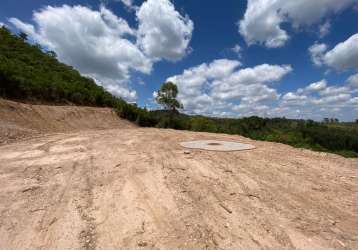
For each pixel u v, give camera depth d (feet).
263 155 21.97
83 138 29.25
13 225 9.54
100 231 9.21
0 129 27.99
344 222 10.09
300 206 11.45
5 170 15.85
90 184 13.73
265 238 8.79
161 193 12.55
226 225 9.66
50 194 12.35
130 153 20.99
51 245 8.41
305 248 8.27
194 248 8.21
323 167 18.48
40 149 22.08
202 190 13.09
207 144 27.35
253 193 12.84
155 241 8.58
